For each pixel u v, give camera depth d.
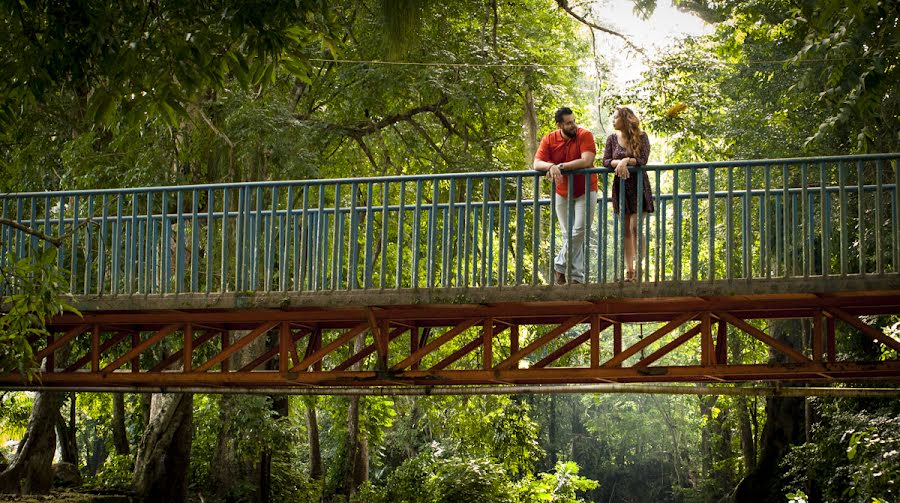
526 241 21.48
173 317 11.80
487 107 21.27
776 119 19.53
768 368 10.56
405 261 22.66
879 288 9.70
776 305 10.56
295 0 7.63
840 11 10.58
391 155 22.67
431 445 27.94
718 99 21.98
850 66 10.70
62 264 11.77
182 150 18.23
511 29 22.81
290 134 18.23
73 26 7.67
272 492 24.98
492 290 10.50
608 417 56.62
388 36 10.23
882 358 17.89
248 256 11.88
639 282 10.20
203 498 23.03
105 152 19.61
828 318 11.38
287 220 11.20
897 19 10.30
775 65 20.91
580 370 10.91
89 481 22.06
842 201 9.89
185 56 7.70
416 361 11.34
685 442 54.38
